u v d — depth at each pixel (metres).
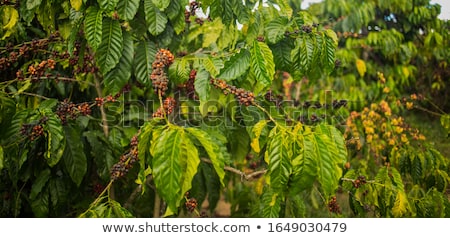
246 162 2.87
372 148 2.91
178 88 1.96
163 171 1.00
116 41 1.49
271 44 1.62
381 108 3.16
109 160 1.82
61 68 2.15
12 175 1.75
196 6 1.79
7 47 1.80
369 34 3.55
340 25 3.70
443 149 2.83
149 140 1.13
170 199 0.99
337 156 1.20
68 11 1.65
